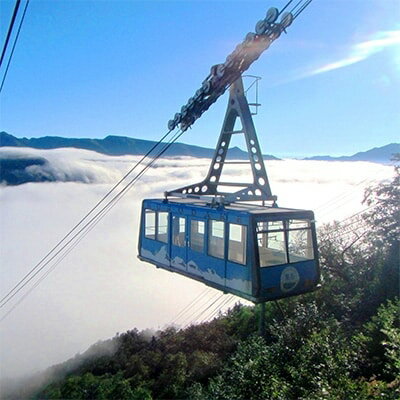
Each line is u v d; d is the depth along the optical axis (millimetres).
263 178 13945
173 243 14633
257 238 11164
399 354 9547
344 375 10008
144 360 39906
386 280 19312
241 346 15828
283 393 10344
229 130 15188
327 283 22109
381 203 22203
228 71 13820
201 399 14336
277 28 11820
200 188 16156
